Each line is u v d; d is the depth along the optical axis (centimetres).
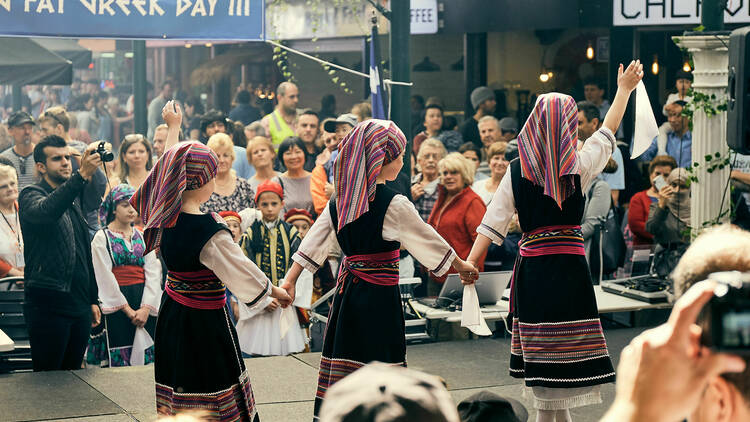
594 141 503
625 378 133
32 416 569
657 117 1159
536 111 493
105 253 688
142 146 819
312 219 818
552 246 493
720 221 748
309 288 721
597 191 809
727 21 988
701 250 151
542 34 1246
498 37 1286
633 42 1162
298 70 1506
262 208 728
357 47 1342
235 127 989
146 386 632
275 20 1347
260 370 668
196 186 467
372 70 808
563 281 490
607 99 1191
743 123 485
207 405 470
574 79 1230
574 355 490
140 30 656
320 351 726
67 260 667
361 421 126
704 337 129
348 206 484
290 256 722
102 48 1994
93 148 656
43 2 639
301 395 618
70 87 1933
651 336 132
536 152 492
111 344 696
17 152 959
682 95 1012
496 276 739
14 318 725
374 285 487
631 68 520
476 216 759
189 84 1903
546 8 1114
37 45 1080
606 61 1198
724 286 127
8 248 760
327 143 912
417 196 818
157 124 1723
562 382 489
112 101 1928
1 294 724
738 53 484
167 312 476
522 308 500
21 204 666
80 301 679
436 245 492
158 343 481
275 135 1095
